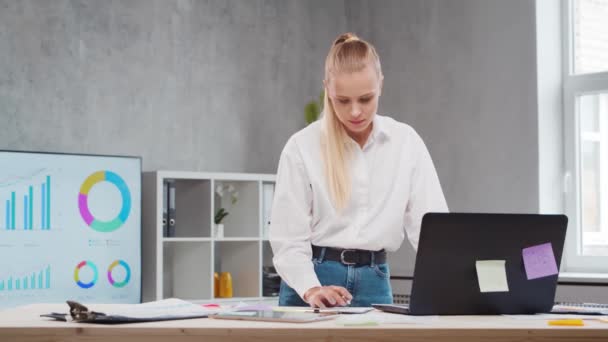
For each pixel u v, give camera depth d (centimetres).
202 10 542
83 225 458
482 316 199
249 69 563
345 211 248
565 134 520
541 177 511
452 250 197
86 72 490
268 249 562
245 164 557
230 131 551
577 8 524
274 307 220
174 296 525
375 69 238
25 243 438
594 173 518
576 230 515
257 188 528
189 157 531
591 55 519
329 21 607
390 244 252
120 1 505
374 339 165
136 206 477
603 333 167
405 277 547
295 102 586
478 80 539
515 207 518
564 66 523
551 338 166
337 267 248
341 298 218
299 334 166
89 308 196
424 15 568
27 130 467
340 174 246
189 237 505
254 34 567
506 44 527
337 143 248
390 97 584
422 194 252
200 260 508
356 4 607
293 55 587
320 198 247
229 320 185
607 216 516
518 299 205
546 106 516
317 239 251
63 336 175
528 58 517
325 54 604
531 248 205
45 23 476
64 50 482
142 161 509
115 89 501
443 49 557
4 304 430
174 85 526
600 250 513
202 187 509
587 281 472
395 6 585
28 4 470
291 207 247
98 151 492
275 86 576
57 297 448
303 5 593
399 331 164
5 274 431
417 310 198
